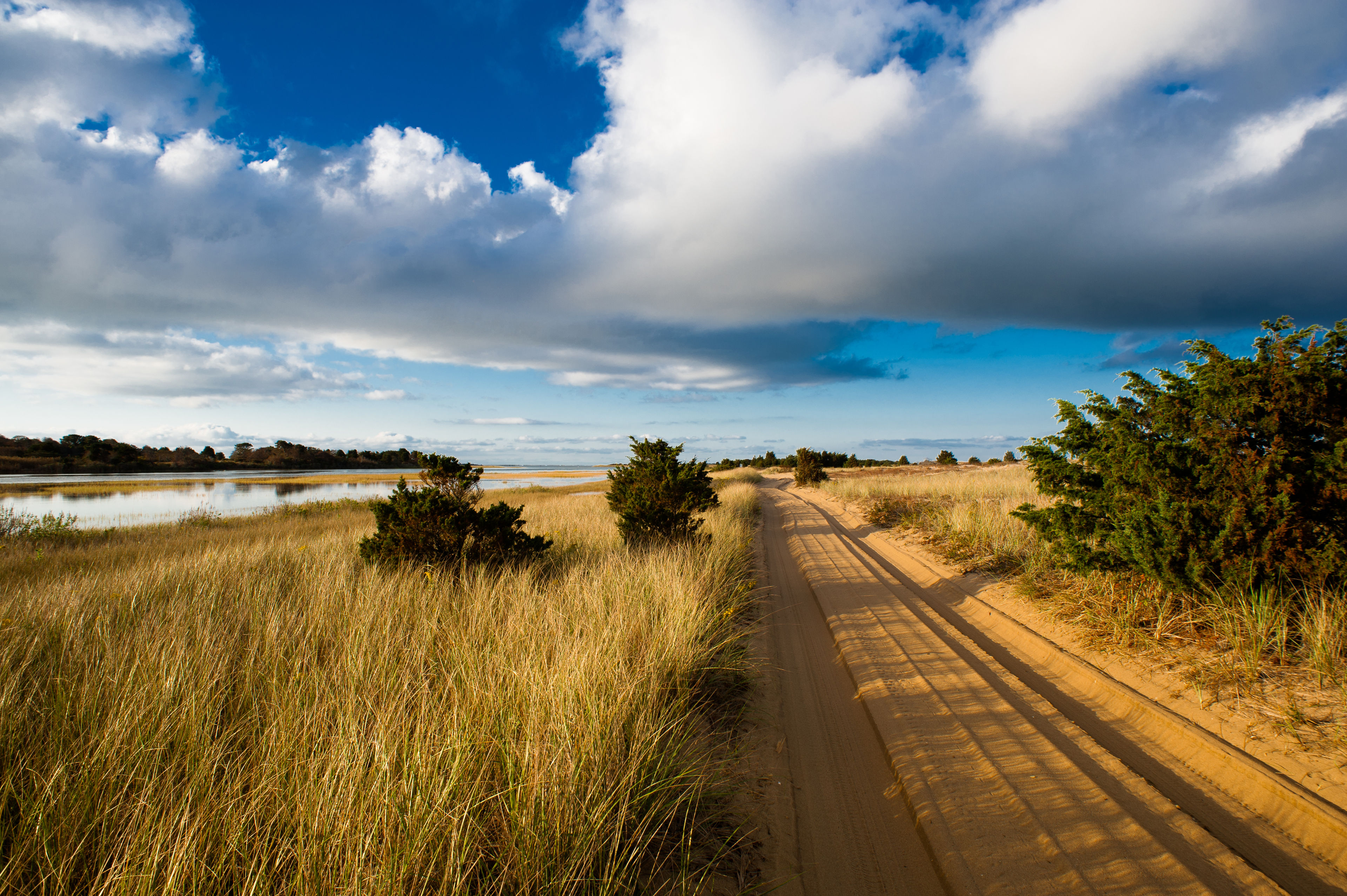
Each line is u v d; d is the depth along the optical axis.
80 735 2.74
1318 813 2.62
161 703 2.94
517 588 6.12
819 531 14.50
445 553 7.46
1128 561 5.15
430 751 2.62
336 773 2.40
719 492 24.83
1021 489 15.12
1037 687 4.43
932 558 9.50
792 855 2.62
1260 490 4.22
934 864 2.54
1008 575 7.40
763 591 8.02
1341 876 2.35
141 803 2.16
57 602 5.13
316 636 4.39
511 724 2.99
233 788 2.38
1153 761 3.30
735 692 4.43
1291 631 4.02
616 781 2.67
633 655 4.40
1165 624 4.70
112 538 13.15
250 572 6.75
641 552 8.73
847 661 5.11
